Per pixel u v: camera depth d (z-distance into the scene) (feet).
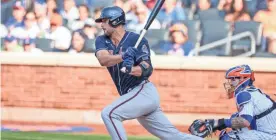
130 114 76.54
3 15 169.99
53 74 152.97
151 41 158.30
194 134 76.79
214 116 146.61
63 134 128.47
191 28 158.81
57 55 152.25
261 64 144.05
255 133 73.56
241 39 157.28
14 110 154.61
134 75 75.05
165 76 147.84
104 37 77.92
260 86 144.66
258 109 73.56
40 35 166.09
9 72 154.92
